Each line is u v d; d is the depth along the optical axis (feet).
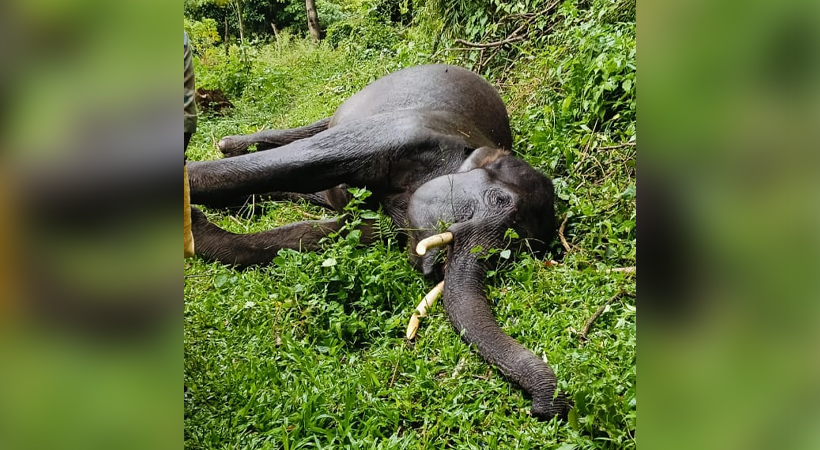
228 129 29.68
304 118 29.35
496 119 19.70
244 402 10.12
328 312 12.78
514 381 10.12
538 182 15.29
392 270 14.20
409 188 16.46
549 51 22.85
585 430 8.90
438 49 30.89
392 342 12.13
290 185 17.19
